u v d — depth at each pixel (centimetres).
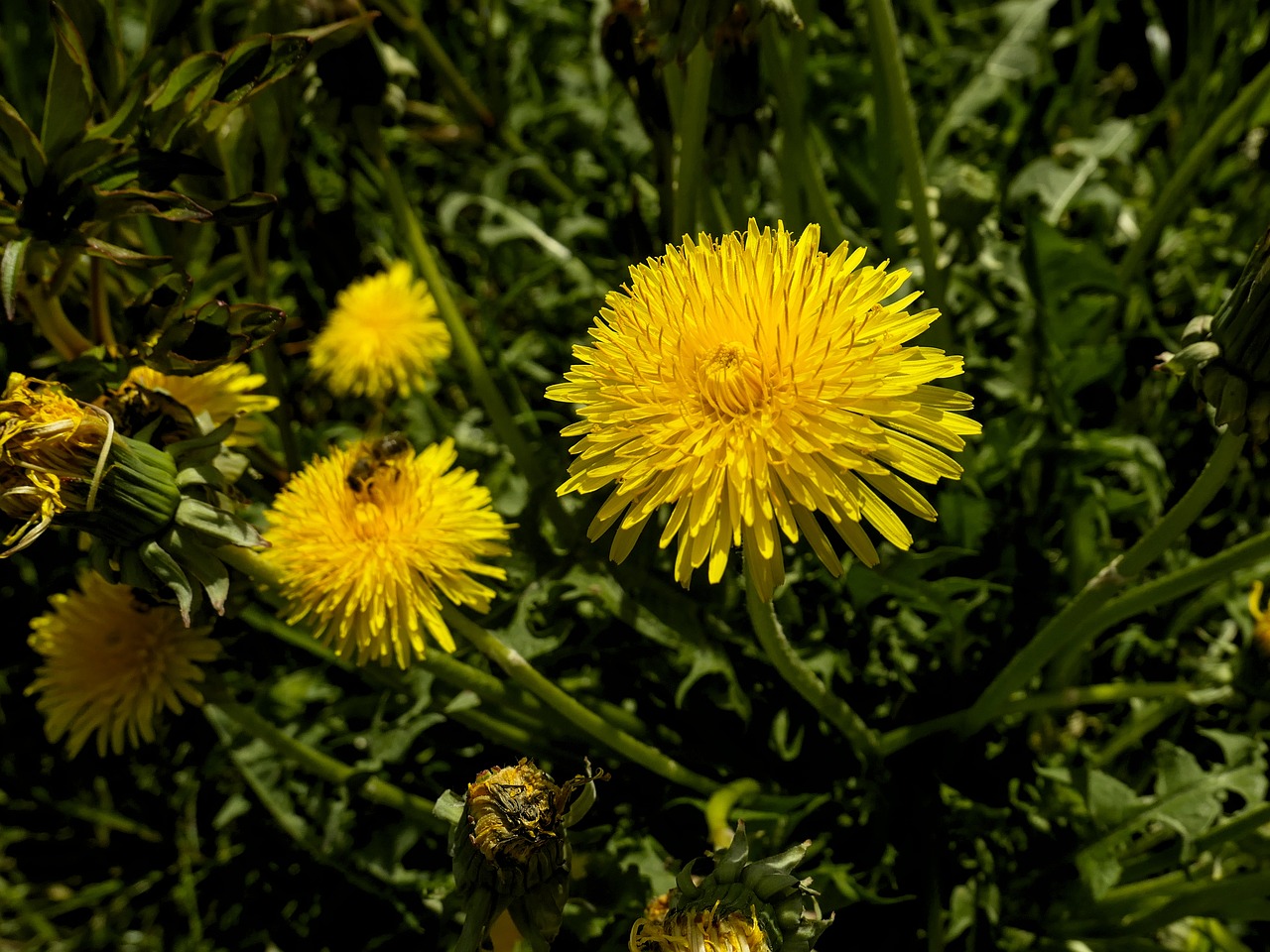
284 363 27
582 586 20
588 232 27
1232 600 22
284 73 17
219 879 25
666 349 12
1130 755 21
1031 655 17
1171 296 26
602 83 28
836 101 26
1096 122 32
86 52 18
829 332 12
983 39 29
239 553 15
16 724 28
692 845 21
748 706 20
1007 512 23
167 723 26
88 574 19
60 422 13
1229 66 25
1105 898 19
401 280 25
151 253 23
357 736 22
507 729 21
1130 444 21
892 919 20
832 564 12
